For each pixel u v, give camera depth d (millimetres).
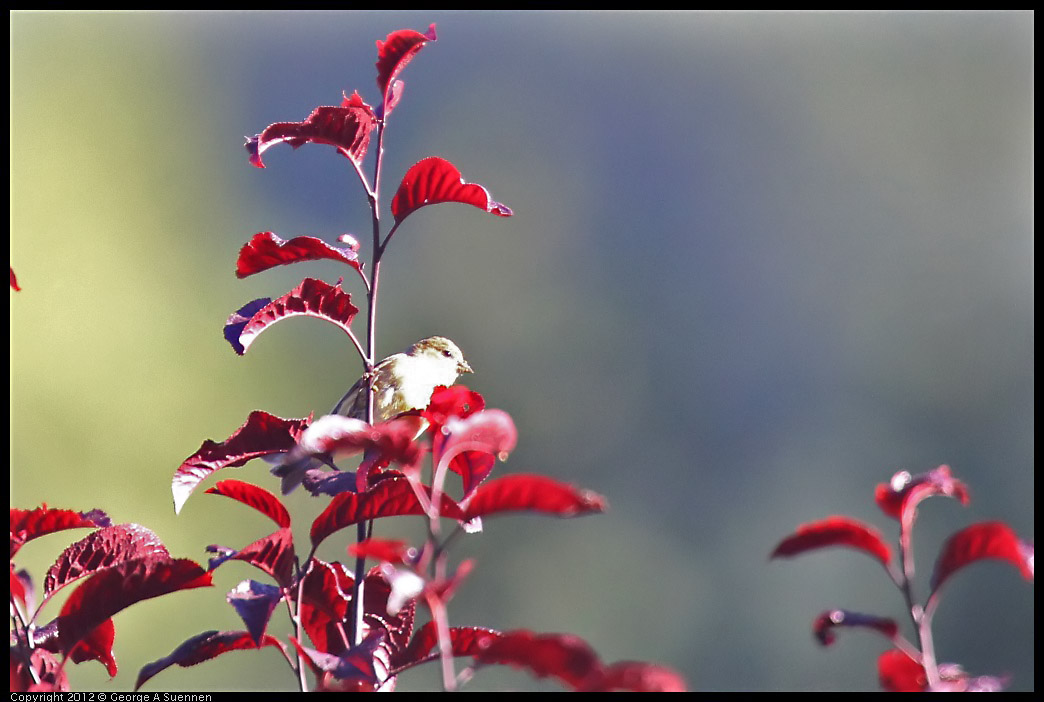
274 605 2988
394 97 3543
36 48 19406
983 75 35625
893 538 20281
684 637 21250
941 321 29141
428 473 3215
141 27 22297
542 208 34438
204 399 16266
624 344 29312
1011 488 24688
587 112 38156
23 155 18031
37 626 3262
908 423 26875
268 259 3480
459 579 2271
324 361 17828
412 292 28625
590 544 21703
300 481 3342
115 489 14367
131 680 11203
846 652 19859
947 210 32750
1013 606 18266
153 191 19469
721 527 24719
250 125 33031
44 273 16266
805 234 33250
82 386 14883
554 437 27141
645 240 33375
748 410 27875
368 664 2910
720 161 36281
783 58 37906
